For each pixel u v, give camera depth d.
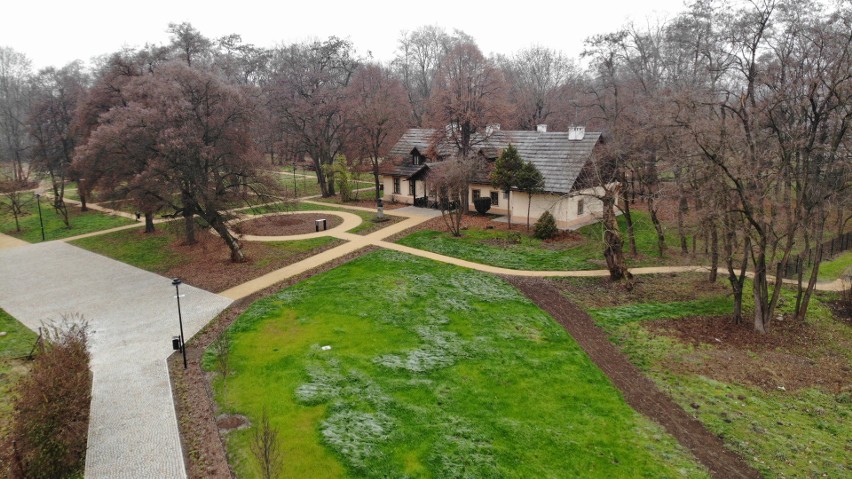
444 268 29.16
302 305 24.03
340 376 17.61
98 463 13.38
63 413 13.32
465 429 14.82
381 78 63.59
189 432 14.76
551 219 35.34
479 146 44.03
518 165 36.88
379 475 12.94
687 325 22.75
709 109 26.06
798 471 13.43
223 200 29.75
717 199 21.42
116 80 36.12
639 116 32.84
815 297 26.06
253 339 20.70
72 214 49.91
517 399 16.56
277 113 55.88
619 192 30.64
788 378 18.44
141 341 20.89
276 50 74.50
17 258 35.00
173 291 26.88
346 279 27.34
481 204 42.09
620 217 41.19
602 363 19.52
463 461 13.47
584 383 17.70
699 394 17.27
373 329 21.42
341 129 54.22
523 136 42.56
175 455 13.70
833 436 15.08
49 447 12.76
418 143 49.81
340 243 34.78
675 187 24.72
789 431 15.24
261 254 32.56
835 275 29.14
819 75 19.78
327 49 53.34
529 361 19.00
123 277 29.67
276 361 18.78
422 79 82.88
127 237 39.72
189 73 28.52
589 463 13.64
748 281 27.78
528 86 71.94
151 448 13.98
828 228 36.66
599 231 36.44
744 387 17.83
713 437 14.98
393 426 14.88
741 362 19.53
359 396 16.39
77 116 37.81
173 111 27.09
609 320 23.14
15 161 68.19
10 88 81.12
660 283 27.52
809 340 21.44
